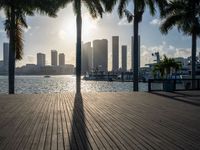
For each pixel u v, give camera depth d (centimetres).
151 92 2073
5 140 664
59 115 1032
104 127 817
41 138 684
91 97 1717
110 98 1656
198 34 2539
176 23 2633
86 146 614
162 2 2403
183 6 2555
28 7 2228
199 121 918
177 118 974
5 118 966
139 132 752
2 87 6944
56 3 2259
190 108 1238
